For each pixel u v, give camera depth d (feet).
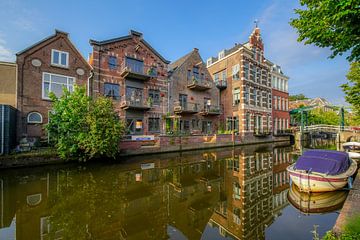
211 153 61.72
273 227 18.49
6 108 39.78
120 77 65.92
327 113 145.89
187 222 19.62
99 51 62.34
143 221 19.51
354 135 83.46
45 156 41.16
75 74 57.41
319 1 17.62
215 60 110.63
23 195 25.41
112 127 44.91
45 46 53.47
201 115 86.22
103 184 30.30
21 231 17.21
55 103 44.29
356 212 16.19
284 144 91.20
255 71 96.84
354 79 42.55
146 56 72.02
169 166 43.32
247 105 89.86
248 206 23.47
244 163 47.01
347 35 16.78
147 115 70.38
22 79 49.90
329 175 25.98
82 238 16.31
